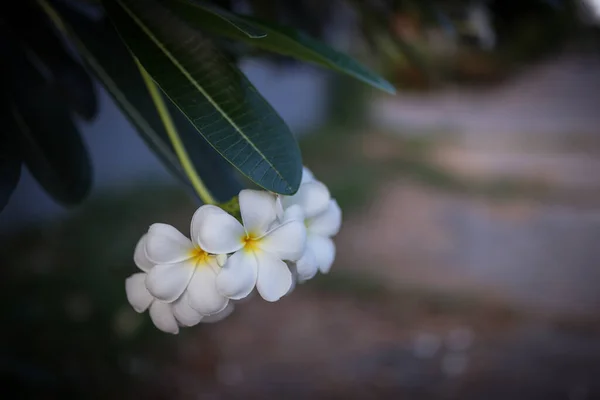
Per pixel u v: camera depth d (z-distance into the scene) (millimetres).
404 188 4594
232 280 518
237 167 546
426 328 2314
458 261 3107
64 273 2268
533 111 8109
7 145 691
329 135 6191
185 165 622
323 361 2051
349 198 4117
